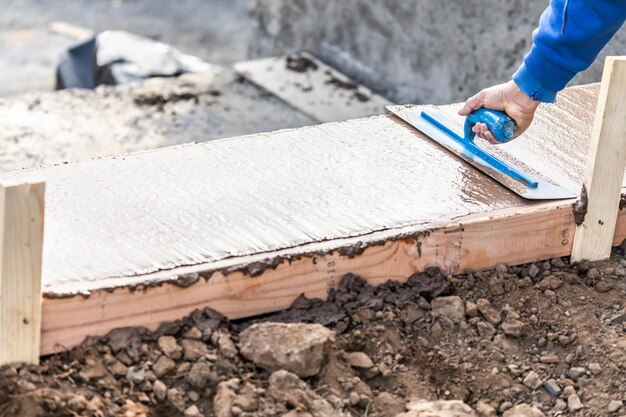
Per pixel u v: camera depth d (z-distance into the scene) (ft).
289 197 11.60
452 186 12.07
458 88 21.61
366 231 11.07
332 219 11.26
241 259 10.48
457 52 21.38
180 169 12.04
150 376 9.87
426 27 21.94
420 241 11.18
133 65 24.66
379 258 11.05
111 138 20.62
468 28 20.95
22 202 9.17
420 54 22.30
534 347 10.98
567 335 11.07
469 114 12.04
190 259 10.43
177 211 11.19
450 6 21.24
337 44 24.49
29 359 9.69
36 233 9.32
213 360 10.04
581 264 12.09
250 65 24.17
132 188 11.57
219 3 35.19
